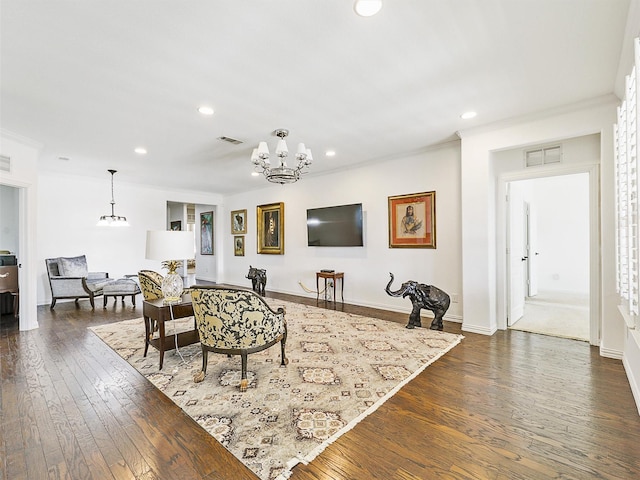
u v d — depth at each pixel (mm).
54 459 1647
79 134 3701
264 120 3359
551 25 1908
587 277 6504
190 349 3305
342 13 1783
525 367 2766
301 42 2053
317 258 6070
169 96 2779
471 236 3803
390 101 2949
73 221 5961
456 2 1714
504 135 3520
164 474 1539
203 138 3879
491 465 1582
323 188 5945
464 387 2406
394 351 3188
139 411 2109
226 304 2357
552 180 6859
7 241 5539
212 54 2168
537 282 7039
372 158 5000
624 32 1967
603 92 2799
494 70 2426
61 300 5922
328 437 1815
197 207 9250
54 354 3164
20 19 1780
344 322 4305
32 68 2301
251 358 3016
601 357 2973
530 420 1964
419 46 2117
